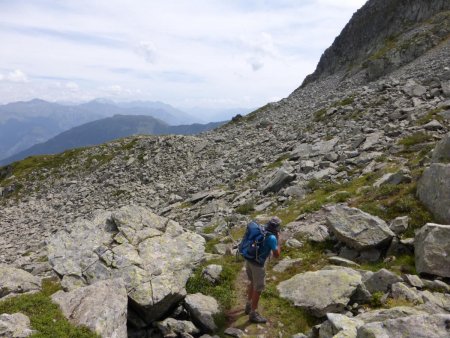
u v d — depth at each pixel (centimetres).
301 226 1841
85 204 5375
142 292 1220
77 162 8169
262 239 1179
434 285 1200
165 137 7138
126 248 1422
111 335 1034
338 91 7081
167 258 1421
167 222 1623
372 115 3725
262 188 2969
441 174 1541
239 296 1361
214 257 1695
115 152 7856
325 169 2720
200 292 1371
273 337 1138
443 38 6212
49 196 6631
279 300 1290
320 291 1243
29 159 9250
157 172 5700
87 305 1110
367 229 1508
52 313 1084
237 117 9069
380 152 2688
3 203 7362
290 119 5931
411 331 777
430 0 8331
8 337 951
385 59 6525
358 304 1184
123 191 5322
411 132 2819
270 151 4306
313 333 1088
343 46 10888
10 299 1182
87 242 1467
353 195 2034
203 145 6172
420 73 4603
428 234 1334
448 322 777
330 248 1595
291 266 1507
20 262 3017
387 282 1222
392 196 1770
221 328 1203
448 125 2755
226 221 2486
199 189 4125
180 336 1177
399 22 8931
